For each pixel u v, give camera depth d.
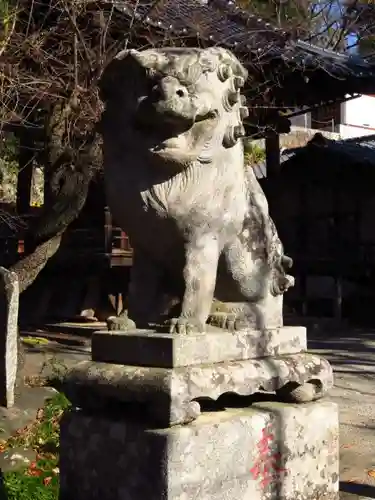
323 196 17.56
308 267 15.79
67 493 2.41
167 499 2.08
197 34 7.97
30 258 6.39
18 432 4.88
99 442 2.30
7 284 5.40
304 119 24.11
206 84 2.24
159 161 2.22
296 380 2.52
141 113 2.20
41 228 6.31
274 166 16.73
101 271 11.71
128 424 2.22
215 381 2.22
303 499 2.54
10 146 11.14
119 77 2.31
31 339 9.98
